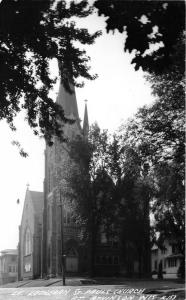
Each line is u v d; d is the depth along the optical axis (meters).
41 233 74.62
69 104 70.94
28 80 13.91
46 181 72.94
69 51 13.19
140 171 36.16
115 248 70.62
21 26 11.66
